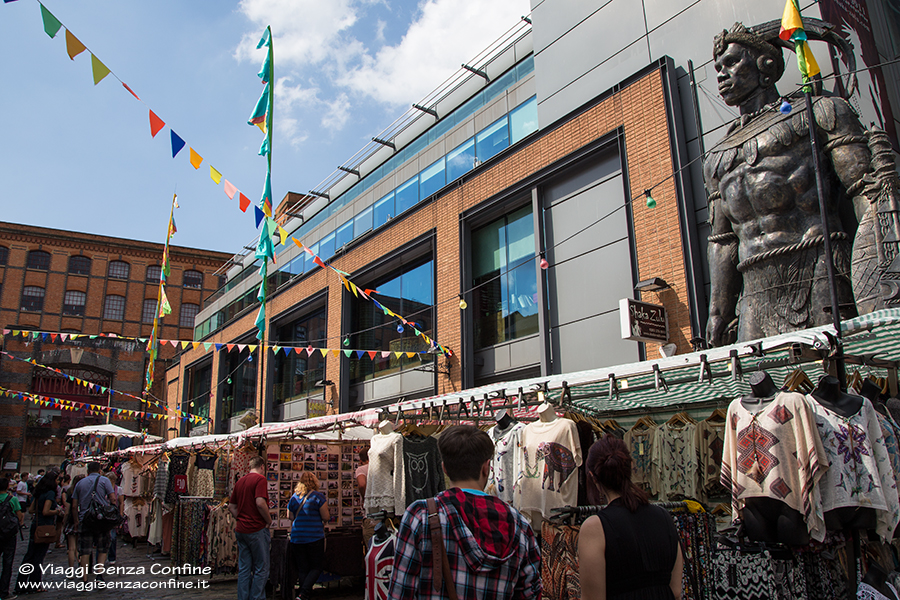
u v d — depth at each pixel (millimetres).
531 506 5387
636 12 11570
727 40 8547
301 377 22172
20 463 37781
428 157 16969
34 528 8984
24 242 44438
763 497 3799
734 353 4512
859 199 7023
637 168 10883
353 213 20109
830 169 7484
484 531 2518
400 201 17828
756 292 7836
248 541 6719
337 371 18938
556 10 13281
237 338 27219
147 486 14102
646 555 2682
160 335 46062
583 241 11984
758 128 8055
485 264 14695
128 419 40938
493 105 14977
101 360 41562
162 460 13094
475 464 2695
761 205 7789
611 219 11500
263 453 9273
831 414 3736
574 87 12539
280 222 25641
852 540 3752
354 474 9898
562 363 12000
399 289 17750
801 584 3994
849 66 8289
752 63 8391
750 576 4184
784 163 7664
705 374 4895
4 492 8234
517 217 13969
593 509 3986
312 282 21406
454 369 14391
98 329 44812
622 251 11180
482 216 14578
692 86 10461
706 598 4223
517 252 13789
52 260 44875
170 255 48062
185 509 10969
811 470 3611
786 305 7516
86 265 45906
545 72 13305
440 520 2510
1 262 43531
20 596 8398
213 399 28625
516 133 14133
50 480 9219
